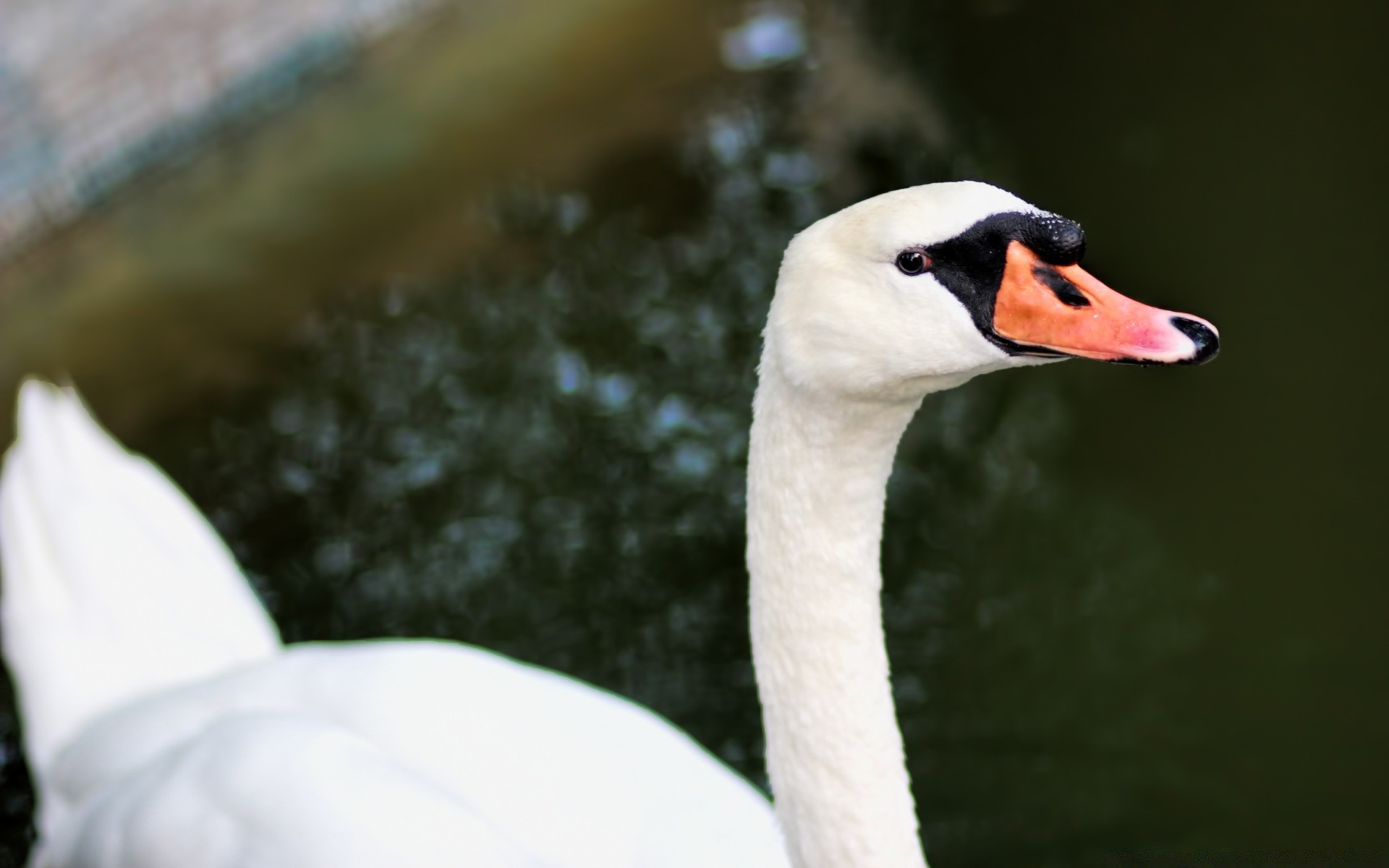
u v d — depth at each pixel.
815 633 3.62
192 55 9.22
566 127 9.36
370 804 4.46
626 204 8.89
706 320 8.21
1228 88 8.88
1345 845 5.57
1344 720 6.09
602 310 8.28
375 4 9.77
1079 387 7.86
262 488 7.48
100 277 8.48
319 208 8.88
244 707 5.09
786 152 9.19
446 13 9.96
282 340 8.20
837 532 3.58
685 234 8.70
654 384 7.91
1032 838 5.77
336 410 7.85
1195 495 7.17
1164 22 9.19
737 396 7.83
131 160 8.92
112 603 5.81
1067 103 9.09
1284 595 6.65
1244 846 5.62
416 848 4.38
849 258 3.33
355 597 7.02
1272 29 8.85
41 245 8.60
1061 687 6.44
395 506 7.41
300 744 4.63
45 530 6.04
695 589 7.02
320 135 9.30
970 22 9.77
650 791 4.71
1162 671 6.43
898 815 3.70
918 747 6.23
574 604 6.96
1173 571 6.85
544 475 7.54
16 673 5.79
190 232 8.74
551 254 8.62
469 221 8.81
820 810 3.70
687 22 10.03
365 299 8.41
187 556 6.02
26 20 8.95
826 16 10.09
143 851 4.69
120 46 9.06
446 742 4.79
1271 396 7.52
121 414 7.80
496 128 9.34
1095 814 5.85
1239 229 8.16
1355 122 8.51
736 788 4.88
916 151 9.09
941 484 7.46
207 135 9.14
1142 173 8.54
